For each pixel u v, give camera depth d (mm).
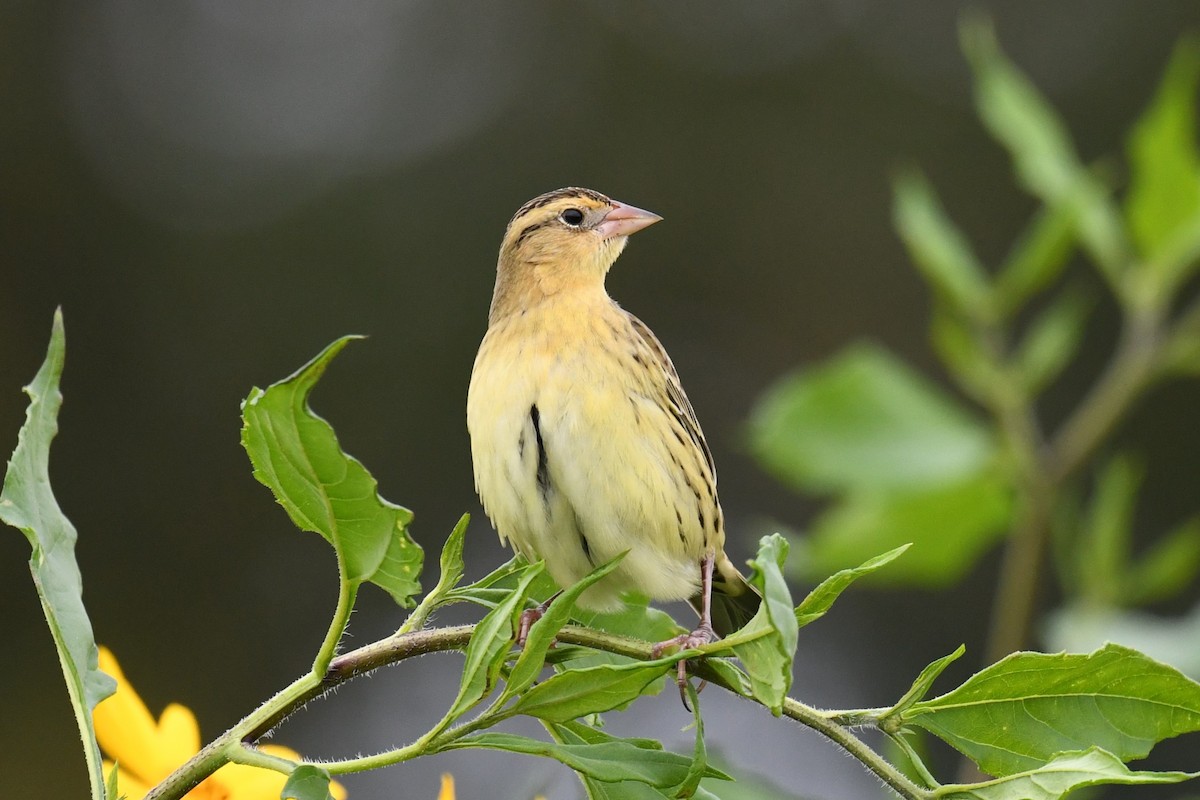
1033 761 3451
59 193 14508
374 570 3459
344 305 14633
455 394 14555
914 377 7434
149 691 13164
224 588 13594
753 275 15633
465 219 15180
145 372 14141
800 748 11359
